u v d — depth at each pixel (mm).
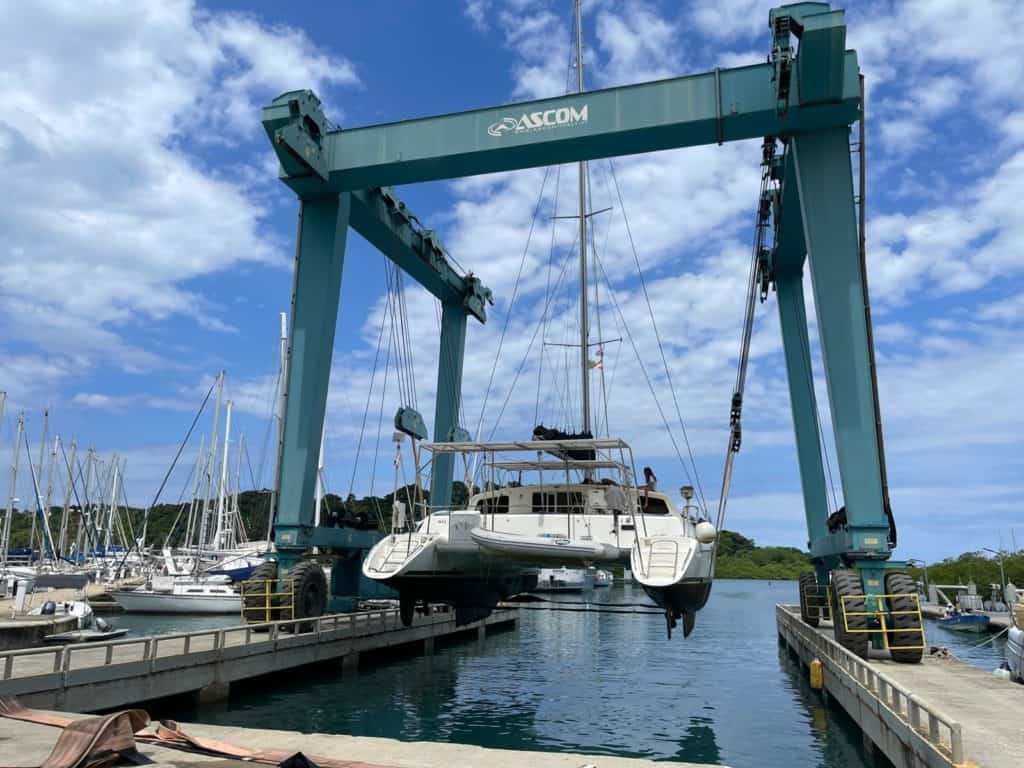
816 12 14656
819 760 11117
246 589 16828
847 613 13539
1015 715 9172
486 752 6477
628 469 15023
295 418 17438
